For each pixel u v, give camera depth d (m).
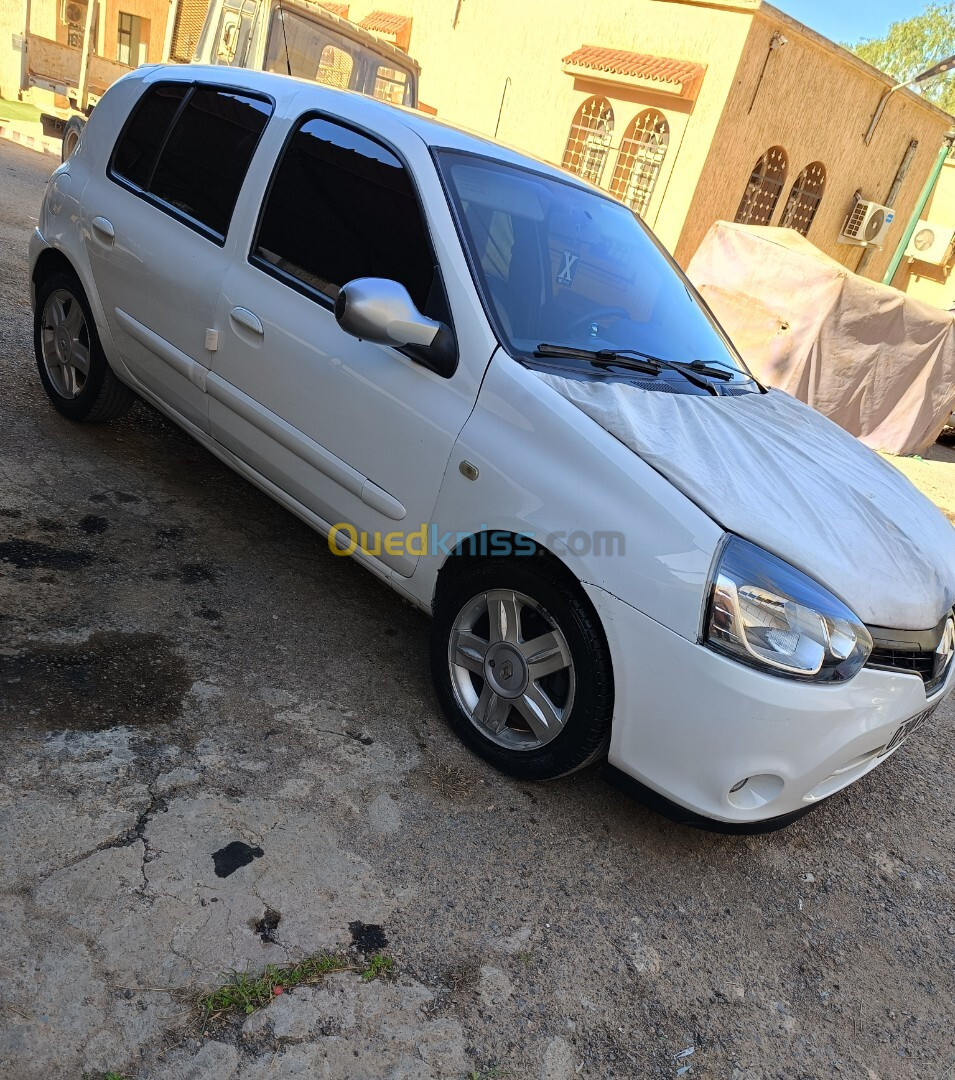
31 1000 1.72
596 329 2.99
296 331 2.96
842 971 2.42
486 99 14.56
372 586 3.67
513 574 2.52
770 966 2.37
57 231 3.97
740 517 2.24
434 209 2.74
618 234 3.44
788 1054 2.12
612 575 2.27
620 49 12.79
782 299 9.06
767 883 2.67
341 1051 1.80
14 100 19.66
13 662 2.59
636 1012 2.11
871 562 2.36
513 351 2.60
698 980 2.25
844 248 16.36
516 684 2.61
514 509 2.44
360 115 3.05
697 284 9.64
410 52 15.50
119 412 4.18
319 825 2.35
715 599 2.16
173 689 2.69
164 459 4.25
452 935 2.15
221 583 3.36
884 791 3.33
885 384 9.72
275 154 3.19
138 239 3.54
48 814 2.13
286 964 1.95
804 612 2.17
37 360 4.42
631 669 2.28
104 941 1.88
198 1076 1.68
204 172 3.43
